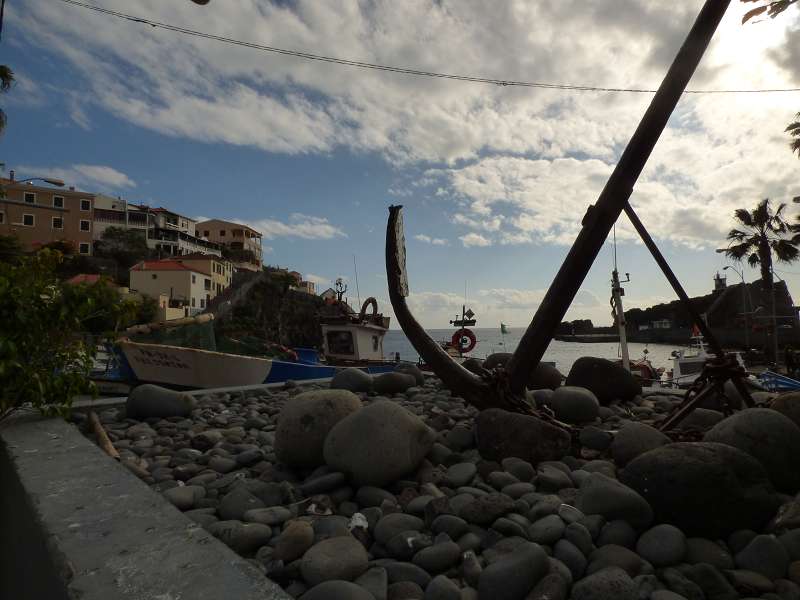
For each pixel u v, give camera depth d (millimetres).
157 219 74875
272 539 2531
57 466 2584
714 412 4285
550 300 3885
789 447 2928
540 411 4164
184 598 1312
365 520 2684
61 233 60469
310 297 74750
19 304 3676
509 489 2980
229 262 73688
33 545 1960
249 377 11922
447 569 2225
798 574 2068
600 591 1875
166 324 11516
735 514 2414
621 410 5422
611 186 3715
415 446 3277
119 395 11594
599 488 2520
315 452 3562
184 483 3471
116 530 1757
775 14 2359
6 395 3656
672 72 3605
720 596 1989
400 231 4387
